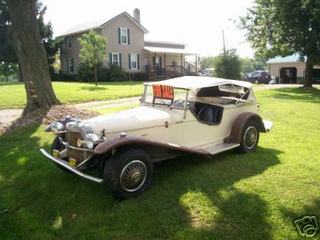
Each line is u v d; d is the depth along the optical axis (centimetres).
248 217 474
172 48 4756
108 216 492
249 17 2895
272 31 2683
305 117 1240
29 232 472
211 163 687
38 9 3934
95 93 2136
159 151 602
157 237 441
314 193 545
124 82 3500
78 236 454
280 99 1848
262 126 771
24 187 618
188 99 666
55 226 483
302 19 2464
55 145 633
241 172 638
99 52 2891
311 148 805
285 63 4434
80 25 4381
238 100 764
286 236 429
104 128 559
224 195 541
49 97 1290
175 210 501
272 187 568
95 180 515
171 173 635
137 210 502
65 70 4441
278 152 766
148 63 4425
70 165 564
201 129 686
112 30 3972
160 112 644
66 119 638
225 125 732
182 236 436
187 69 4844
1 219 509
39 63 1282
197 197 536
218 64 3556
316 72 3909
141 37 4231
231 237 432
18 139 948
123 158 521
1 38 3694
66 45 4350
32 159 752
